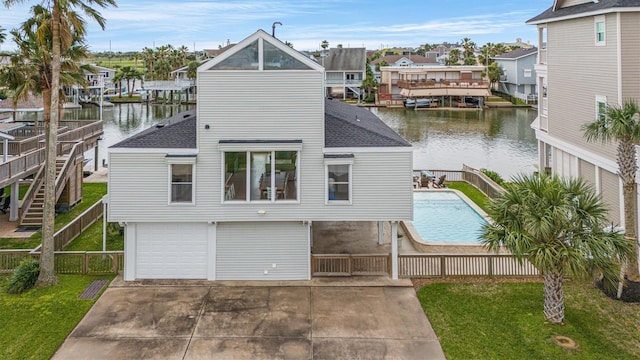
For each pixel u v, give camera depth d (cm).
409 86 8269
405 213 1642
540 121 2848
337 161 1611
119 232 2109
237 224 1673
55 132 1611
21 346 1229
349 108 2680
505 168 3731
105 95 10406
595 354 1170
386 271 1694
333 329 1323
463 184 3119
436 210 2577
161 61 10825
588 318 1344
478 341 1247
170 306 1466
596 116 2103
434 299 1499
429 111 7931
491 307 1431
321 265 1700
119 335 1288
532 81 8331
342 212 1645
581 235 1205
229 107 1605
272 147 1598
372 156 1633
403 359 1175
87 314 1405
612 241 1188
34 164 2356
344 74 9275
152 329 1322
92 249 1955
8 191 2889
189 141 1656
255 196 1641
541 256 1188
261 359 1177
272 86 1603
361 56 9400
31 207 2344
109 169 1612
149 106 9138
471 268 1661
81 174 2733
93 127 3131
